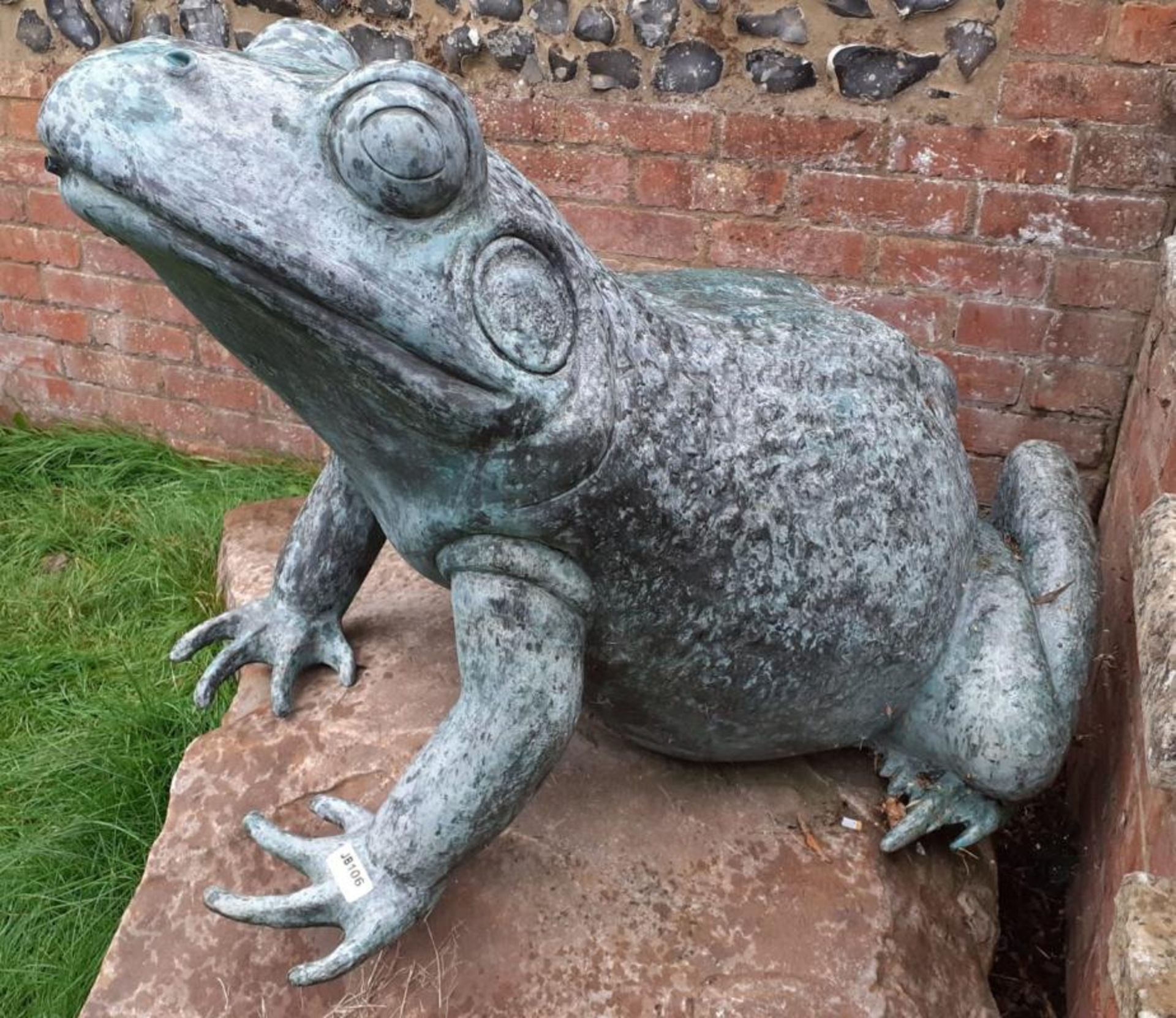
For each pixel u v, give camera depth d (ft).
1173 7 3.99
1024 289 4.57
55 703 4.51
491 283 2.12
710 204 4.81
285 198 1.95
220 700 4.29
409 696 3.35
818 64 4.44
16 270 6.23
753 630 2.68
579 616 2.54
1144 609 2.40
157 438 6.43
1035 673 2.94
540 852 2.94
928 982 2.85
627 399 2.36
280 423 6.14
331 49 2.36
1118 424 4.67
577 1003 2.67
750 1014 2.67
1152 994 1.79
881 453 2.78
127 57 1.94
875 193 4.58
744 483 2.54
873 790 3.23
